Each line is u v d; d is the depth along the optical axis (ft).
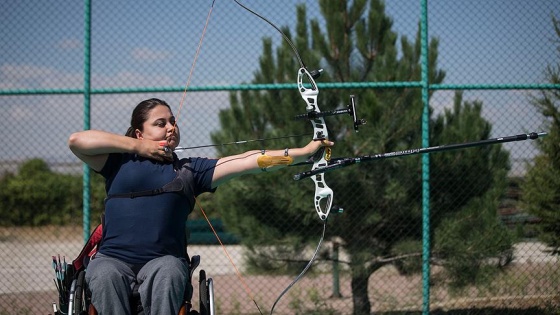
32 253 36.52
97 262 10.98
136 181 11.38
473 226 22.22
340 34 22.85
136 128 12.04
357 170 21.86
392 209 22.34
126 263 11.11
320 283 25.91
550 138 22.16
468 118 22.30
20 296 25.67
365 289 22.79
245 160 11.87
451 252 22.06
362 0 22.91
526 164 22.50
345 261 22.80
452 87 21.07
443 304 22.75
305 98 12.72
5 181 28.73
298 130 22.09
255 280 27.63
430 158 22.06
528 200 22.53
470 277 22.16
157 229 11.22
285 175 21.99
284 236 22.71
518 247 22.39
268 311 23.79
